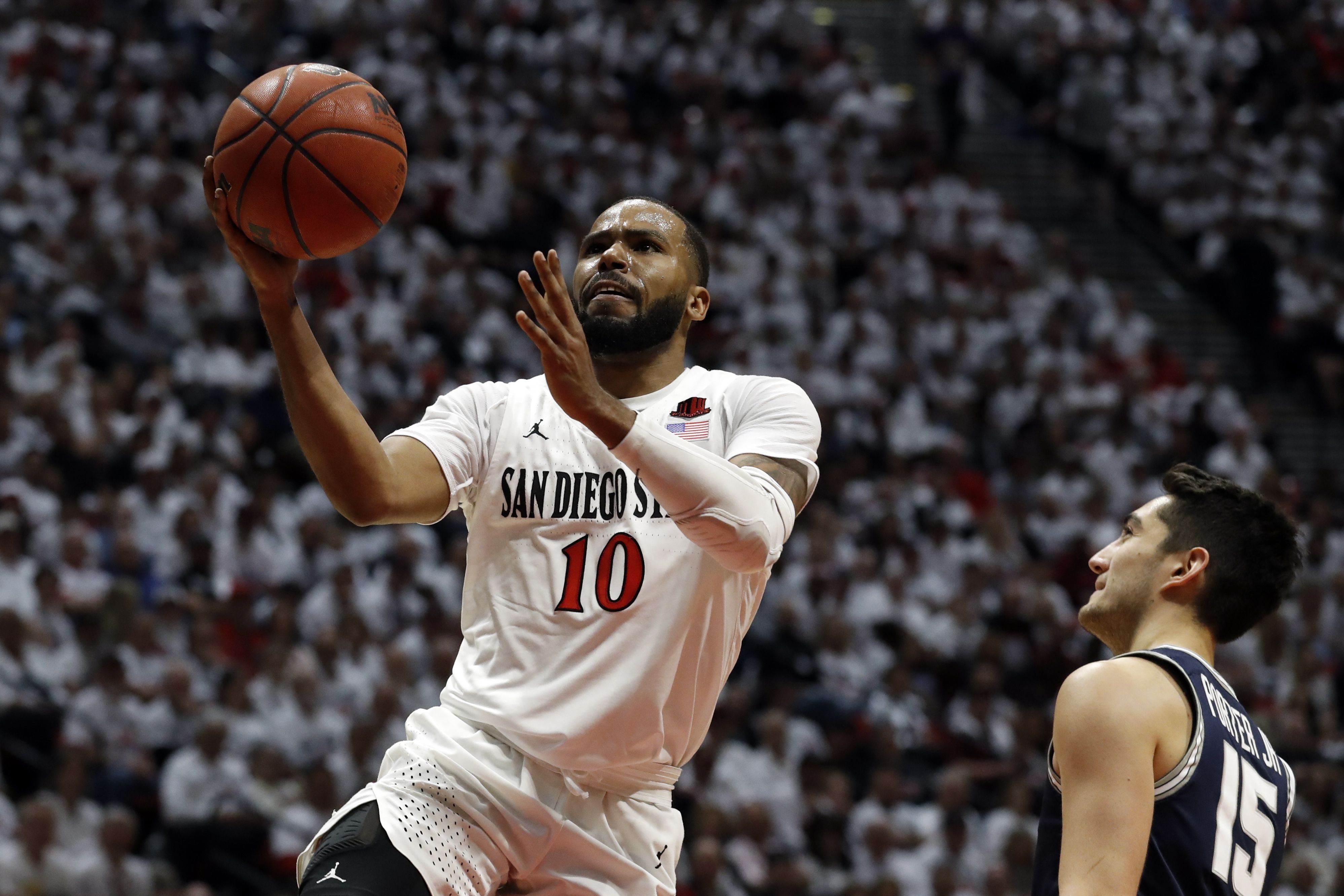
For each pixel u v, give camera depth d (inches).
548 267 322.0
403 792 350.3
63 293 1510.8
